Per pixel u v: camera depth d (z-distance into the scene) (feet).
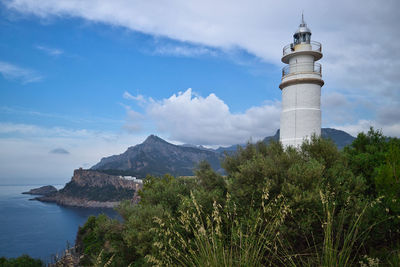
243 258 10.78
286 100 61.82
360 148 35.09
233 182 23.32
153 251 20.49
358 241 15.08
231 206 18.34
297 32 63.41
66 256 45.47
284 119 61.98
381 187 19.42
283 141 61.77
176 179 35.96
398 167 18.52
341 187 19.20
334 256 10.23
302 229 15.19
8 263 76.28
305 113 58.44
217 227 11.59
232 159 33.04
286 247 14.32
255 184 20.90
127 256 30.89
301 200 16.57
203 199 22.45
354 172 29.12
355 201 17.10
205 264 10.64
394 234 16.16
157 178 56.85
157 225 24.04
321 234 15.67
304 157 26.40
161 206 27.68
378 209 17.02
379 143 33.91
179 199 30.01
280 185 19.47
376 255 14.25
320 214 16.25
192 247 14.25
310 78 58.13
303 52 60.08
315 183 18.76
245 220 16.03
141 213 28.60
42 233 445.37
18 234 436.76
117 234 32.78
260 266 11.43
